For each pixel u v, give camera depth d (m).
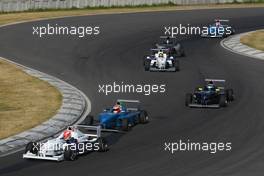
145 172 83.12
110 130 104.50
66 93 132.38
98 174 82.00
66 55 179.62
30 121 108.56
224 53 187.00
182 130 106.06
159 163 87.44
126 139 100.62
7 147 93.88
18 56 176.75
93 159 89.19
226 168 85.31
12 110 116.06
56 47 190.88
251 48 193.50
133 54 183.88
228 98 127.31
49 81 144.12
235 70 161.38
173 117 115.44
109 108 118.38
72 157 88.25
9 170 83.50
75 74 155.50
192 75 155.38
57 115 113.50
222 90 131.50
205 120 112.75
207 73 157.62
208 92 124.19
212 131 105.19
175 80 149.50
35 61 170.62
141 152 93.12
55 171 83.06
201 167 85.69
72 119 111.62
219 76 154.00
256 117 114.38
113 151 93.69
